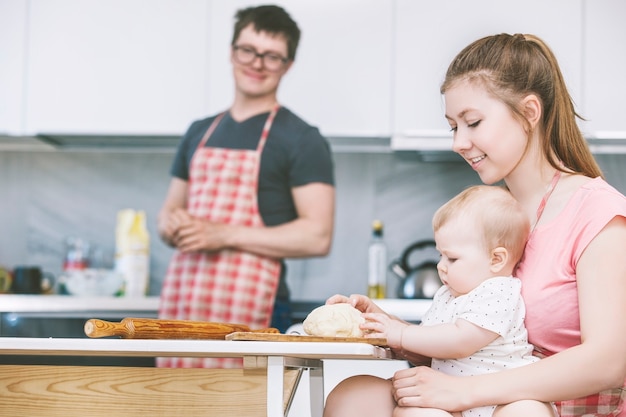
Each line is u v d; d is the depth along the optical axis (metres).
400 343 1.51
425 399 1.43
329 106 3.73
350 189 4.08
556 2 3.67
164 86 3.81
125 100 3.82
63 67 3.84
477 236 1.59
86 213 4.16
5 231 4.17
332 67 3.73
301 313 3.72
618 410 1.54
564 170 1.61
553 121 1.62
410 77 3.72
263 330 1.61
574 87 3.65
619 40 3.64
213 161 3.67
